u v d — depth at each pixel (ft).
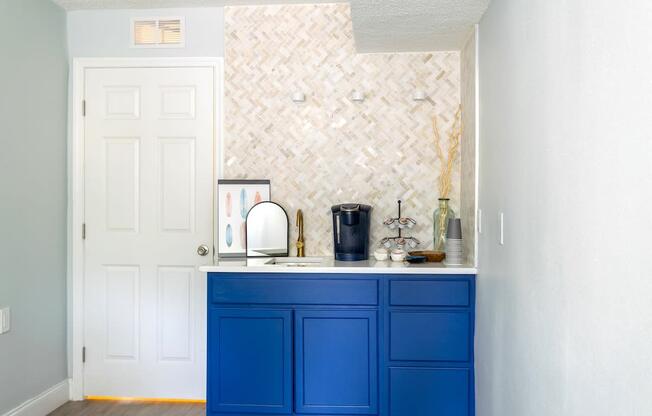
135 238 11.97
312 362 10.04
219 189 11.75
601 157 4.17
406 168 11.66
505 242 7.47
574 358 4.75
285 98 11.81
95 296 12.01
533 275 6.04
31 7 10.74
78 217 12.00
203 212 11.91
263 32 11.80
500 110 7.86
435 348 9.87
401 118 11.65
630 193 3.69
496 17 8.17
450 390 9.87
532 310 6.07
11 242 10.15
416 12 9.09
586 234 4.47
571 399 4.82
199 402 11.85
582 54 4.57
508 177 7.30
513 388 6.96
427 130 11.60
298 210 11.73
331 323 10.02
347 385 10.01
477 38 9.67
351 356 10.00
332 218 11.61
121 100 11.98
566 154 4.95
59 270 11.74
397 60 11.62
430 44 11.03
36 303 10.90
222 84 11.87
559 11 5.16
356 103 11.71
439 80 11.55
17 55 10.32
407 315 9.91
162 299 11.93
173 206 11.94
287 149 11.84
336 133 11.76
